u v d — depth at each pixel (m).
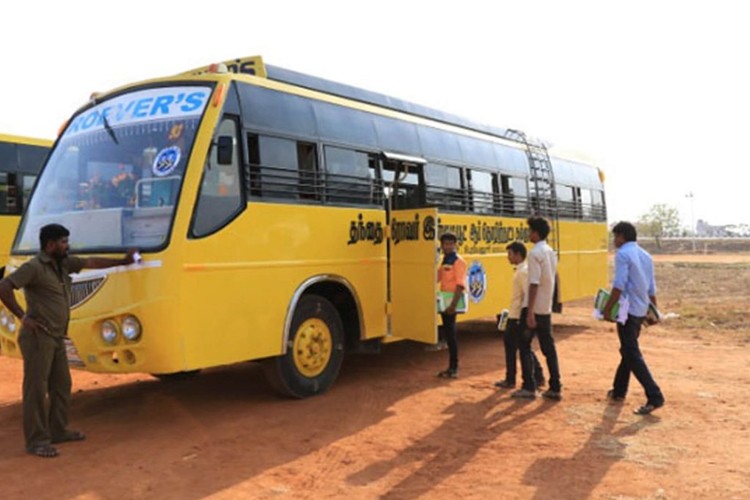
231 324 6.77
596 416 7.16
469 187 11.16
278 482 5.26
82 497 4.92
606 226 16.59
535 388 8.03
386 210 9.14
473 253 11.13
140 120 7.04
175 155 6.62
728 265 42.56
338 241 8.27
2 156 14.23
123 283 6.21
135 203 6.67
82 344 6.36
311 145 8.00
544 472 5.46
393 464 5.68
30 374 5.84
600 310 7.50
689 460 5.76
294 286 7.58
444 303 9.02
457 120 11.77
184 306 6.25
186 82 7.07
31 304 5.85
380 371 9.71
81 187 7.14
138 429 6.71
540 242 7.87
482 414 7.25
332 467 5.60
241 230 6.92
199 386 8.67
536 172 13.38
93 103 7.61
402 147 9.63
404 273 8.83
